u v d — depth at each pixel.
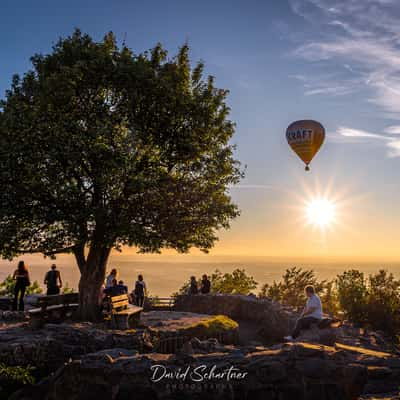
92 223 16.06
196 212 16.12
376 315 20.94
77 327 13.48
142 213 15.42
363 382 8.18
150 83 15.55
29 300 20.81
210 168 16.58
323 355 8.27
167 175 15.81
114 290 16.58
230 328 15.11
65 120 14.77
